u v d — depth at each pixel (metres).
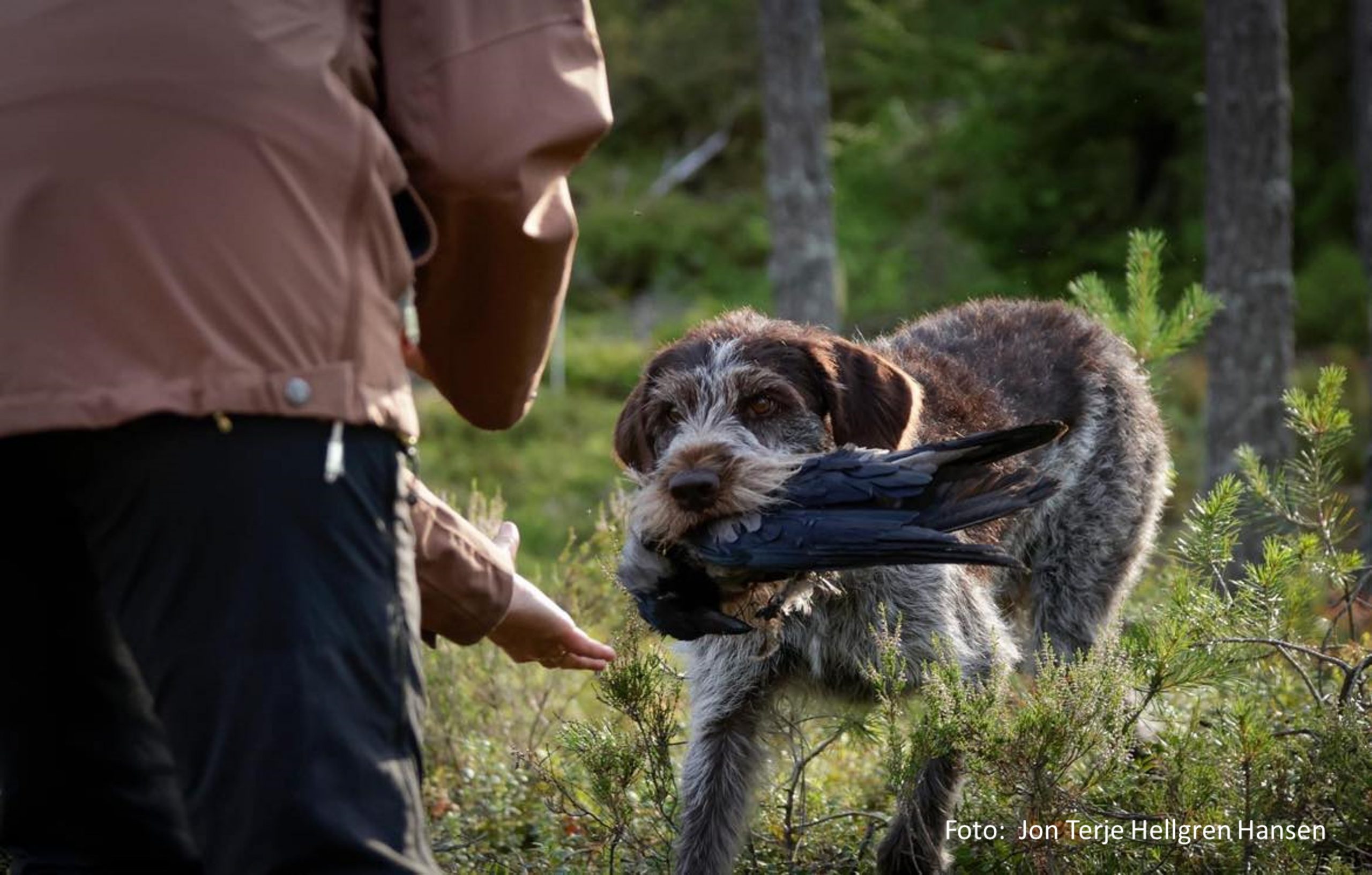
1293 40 26.34
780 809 5.19
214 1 2.52
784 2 16.88
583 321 28.53
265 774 2.39
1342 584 5.10
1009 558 3.50
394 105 2.68
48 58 2.51
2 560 2.92
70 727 3.08
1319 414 5.46
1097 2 26.14
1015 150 26.97
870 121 32.56
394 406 2.59
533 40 2.67
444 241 2.79
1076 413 6.30
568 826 5.24
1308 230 26.73
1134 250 7.25
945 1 27.58
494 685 6.32
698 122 35.84
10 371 2.45
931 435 5.33
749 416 4.59
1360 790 4.01
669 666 5.09
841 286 21.94
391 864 2.43
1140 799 4.28
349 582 2.49
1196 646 4.26
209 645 2.42
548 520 17.56
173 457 2.43
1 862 3.46
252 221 2.46
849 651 5.08
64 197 2.46
